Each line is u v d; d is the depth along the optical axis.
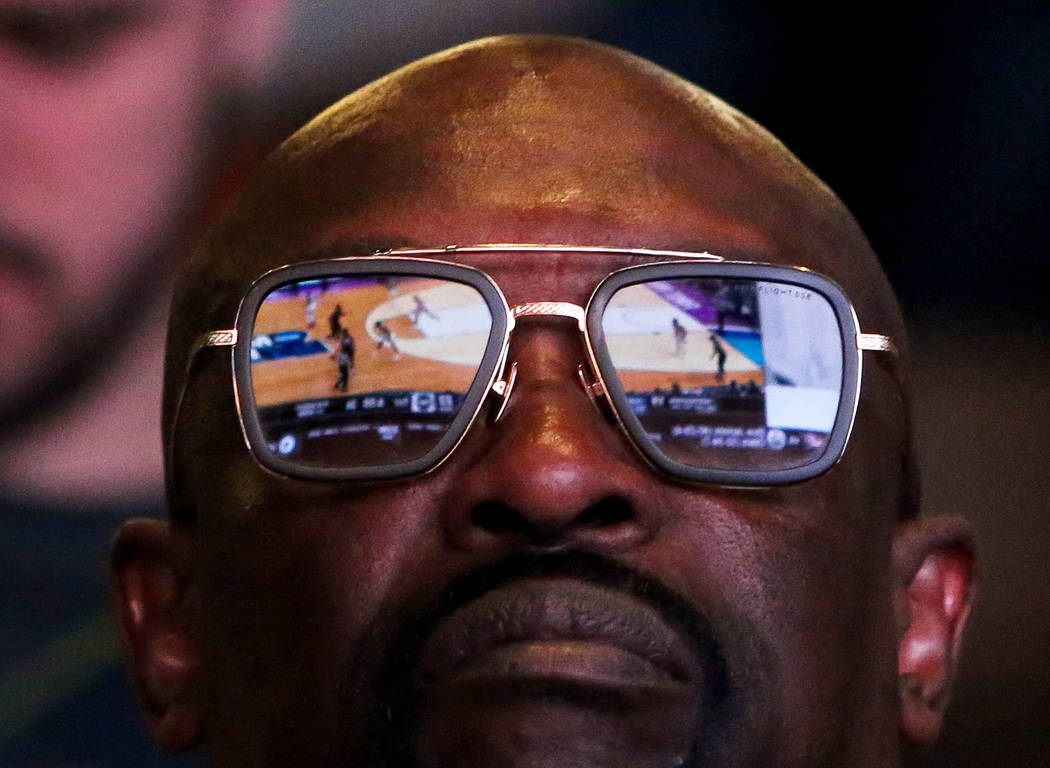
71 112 6.20
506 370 4.15
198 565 4.66
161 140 6.31
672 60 7.32
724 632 4.09
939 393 7.54
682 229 4.46
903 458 4.82
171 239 6.36
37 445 6.33
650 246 4.40
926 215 7.60
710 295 4.22
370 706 4.05
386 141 4.70
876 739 4.54
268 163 5.05
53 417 6.34
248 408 4.20
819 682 4.25
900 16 7.44
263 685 4.30
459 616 3.94
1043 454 7.37
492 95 4.76
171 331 5.01
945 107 7.52
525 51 4.96
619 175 4.52
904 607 4.86
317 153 4.82
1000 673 7.03
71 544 6.39
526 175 4.50
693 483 4.15
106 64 6.23
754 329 4.22
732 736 4.05
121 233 6.29
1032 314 7.56
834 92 7.54
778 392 4.21
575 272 4.30
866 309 4.78
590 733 3.83
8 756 6.23
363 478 4.12
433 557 4.06
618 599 3.95
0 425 6.28
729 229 4.52
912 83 7.52
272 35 6.47
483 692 3.85
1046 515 7.26
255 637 4.34
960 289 7.61
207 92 6.38
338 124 4.91
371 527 4.14
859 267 4.86
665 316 4.20
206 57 6.37
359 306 4.20
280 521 4.29
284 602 4.25
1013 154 7.49
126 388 6.40
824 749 4.26
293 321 4.22
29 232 6.18
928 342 7.60
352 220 4.51
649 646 3.93
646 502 4.02
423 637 3.98
